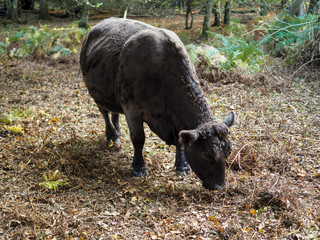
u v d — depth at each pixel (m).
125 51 5.04
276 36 11.54
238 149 5.79
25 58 12.92
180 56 4.66
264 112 7.62
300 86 9.06
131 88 4.91
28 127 7.20
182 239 3.94
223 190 4.70
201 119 4.41
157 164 5.61
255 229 4.03
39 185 5.03
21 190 5.02
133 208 4.60
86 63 6.10
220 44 12.59
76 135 6.88
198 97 4.52
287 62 10.87
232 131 6.72
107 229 4.18
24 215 4.32
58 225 4.22
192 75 4.65
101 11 26.33
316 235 3.83
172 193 4.84
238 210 4.41
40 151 6.05
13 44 14.29
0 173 5.43
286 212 4.20
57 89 9.84
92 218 4.36
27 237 4.05
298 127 6.79
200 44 13.54
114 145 6.45
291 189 4.62
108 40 5.64
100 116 7.90
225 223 4.13
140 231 4.15
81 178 5.35
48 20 25.92
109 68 5.45
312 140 6.10
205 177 4.21
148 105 4.84
